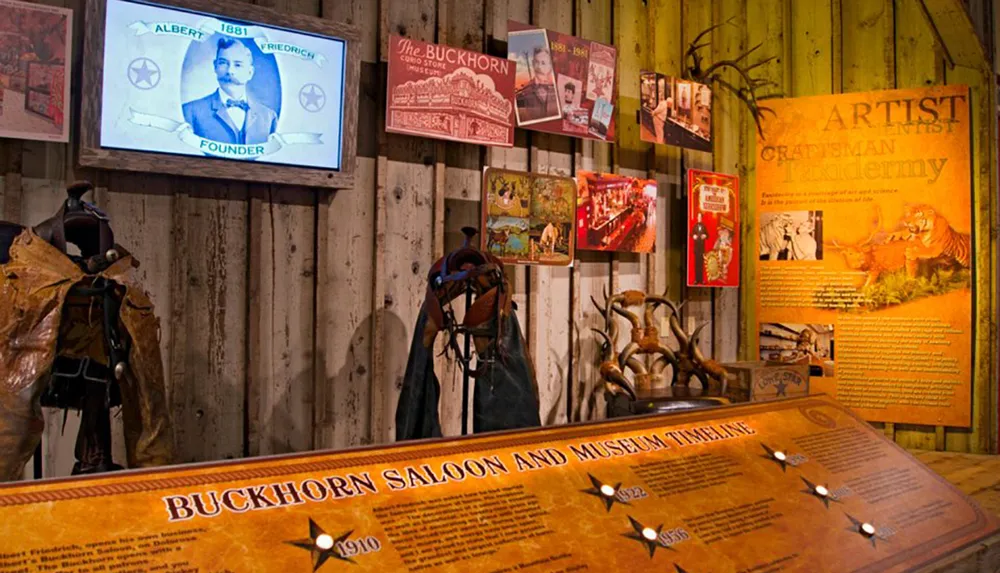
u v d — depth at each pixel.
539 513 1.92
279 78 3.28
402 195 3.82
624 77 4.84
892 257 5.14
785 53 5.48
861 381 5.21
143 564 1.45
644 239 4.75
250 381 3.30
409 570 1.63
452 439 2.08
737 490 2.31
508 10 4.27
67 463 2.96
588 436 2.30
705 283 5.05
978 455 5.04
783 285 5.37
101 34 2.87
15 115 2.77
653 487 2.18
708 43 5.12
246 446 3.32
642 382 4.37
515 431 2.22
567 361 4.53
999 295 5.18
